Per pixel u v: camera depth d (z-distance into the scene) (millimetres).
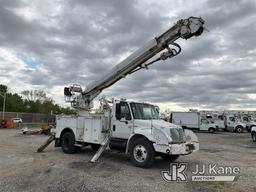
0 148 13344
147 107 10508
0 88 68000
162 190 6227
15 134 23766
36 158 10281
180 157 11438
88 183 6582
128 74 11414
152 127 8977
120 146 9992
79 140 11508
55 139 12617
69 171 7828
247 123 37688
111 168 8602
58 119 12609
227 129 38312
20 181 6680
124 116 10094
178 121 37875
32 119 49344
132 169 8531
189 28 9484
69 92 12508
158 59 10484
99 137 10562
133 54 10844
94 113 12305
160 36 10195
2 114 43469
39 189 6043
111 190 6094
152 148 8805
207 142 20047
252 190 6414
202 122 36875
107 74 11688
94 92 12531
